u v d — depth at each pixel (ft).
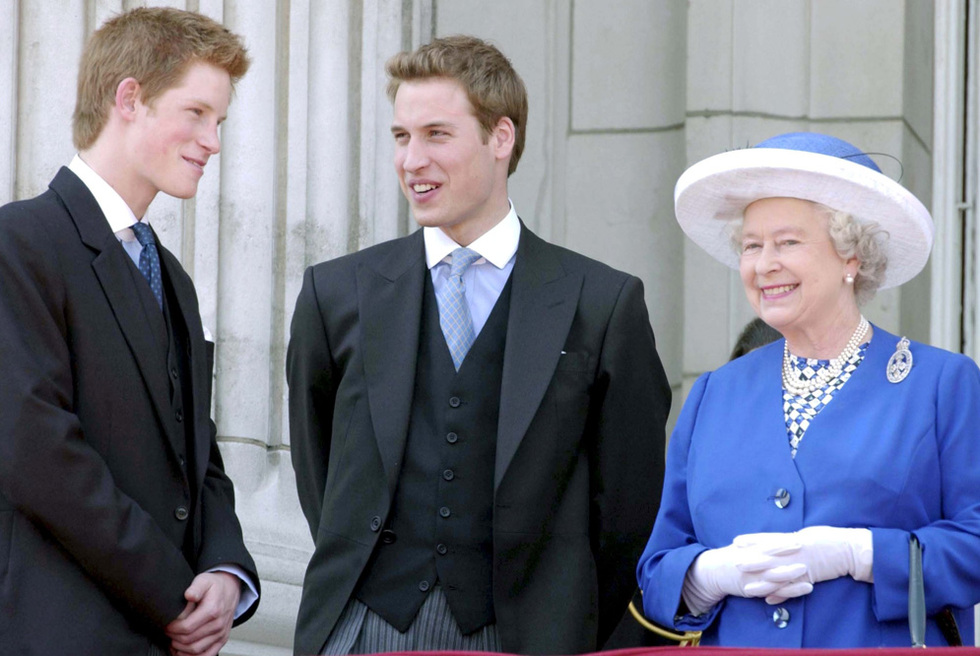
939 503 41.93
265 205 68.08
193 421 47.57
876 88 76.43
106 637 43.45
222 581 46.34
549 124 79.77
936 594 40.16
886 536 40.63
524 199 79.71
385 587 47.57
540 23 79.92
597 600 48.37
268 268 67.97
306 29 70.18
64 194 46.14
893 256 43.98
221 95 47.93
